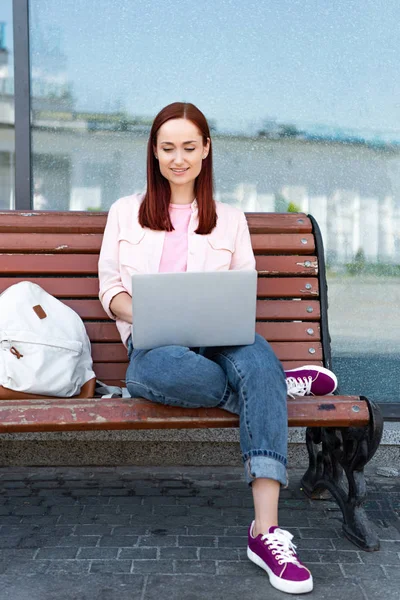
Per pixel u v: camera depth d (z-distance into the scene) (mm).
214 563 2574
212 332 2471
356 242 4105
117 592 2365
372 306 4121
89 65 3982
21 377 2699
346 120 4055
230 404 2521
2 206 4031
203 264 2889
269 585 2410
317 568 2545
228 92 4031
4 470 3557
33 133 3994
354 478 2750
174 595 2344
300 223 3381
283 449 2430
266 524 2432
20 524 2908
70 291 3236
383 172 4082
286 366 3217
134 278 2379
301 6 3996
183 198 2959
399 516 3037
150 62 4000
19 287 2969
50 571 2506
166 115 2805
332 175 4086
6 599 2309
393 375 4117
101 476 3480
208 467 3611
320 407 2609
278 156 4070
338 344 4121
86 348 3051
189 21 3988
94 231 3291
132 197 3010
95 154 4031
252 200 4090
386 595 2359
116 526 2898
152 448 3619
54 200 4039
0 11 3910
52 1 3934
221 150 4062
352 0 3996
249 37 4004
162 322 2443
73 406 2537
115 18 3969
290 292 3299
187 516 3010
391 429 3633
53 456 3619
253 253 3193
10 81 3936
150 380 2482
